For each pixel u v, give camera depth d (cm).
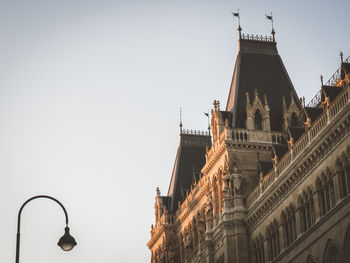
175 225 17338
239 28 15700
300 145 11306
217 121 14400
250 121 14025
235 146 13775
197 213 15750
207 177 14850
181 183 18025
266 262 12325
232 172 13638
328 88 11225
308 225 10969
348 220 9688
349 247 9719
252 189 13538
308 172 10938
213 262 14038
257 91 14675
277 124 14312
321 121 10619
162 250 17512
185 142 18725
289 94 14850
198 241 15538
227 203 13500
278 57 15475
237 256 13050
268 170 13512
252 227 13050
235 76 15162
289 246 11300
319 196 10619
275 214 12088
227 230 13350
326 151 10406
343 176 10050
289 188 11575
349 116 9662
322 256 10312
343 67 11575
